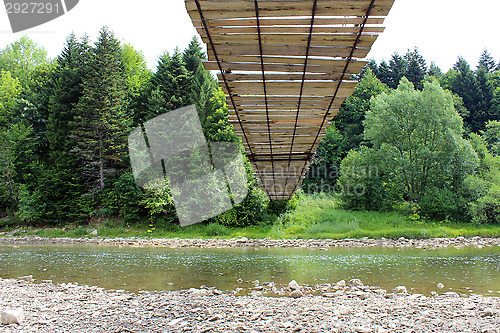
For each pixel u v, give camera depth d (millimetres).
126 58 47469
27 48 49250
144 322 5887
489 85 50312
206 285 9586
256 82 5879
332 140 45531
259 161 10570
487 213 27172
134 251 18406
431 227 26031
